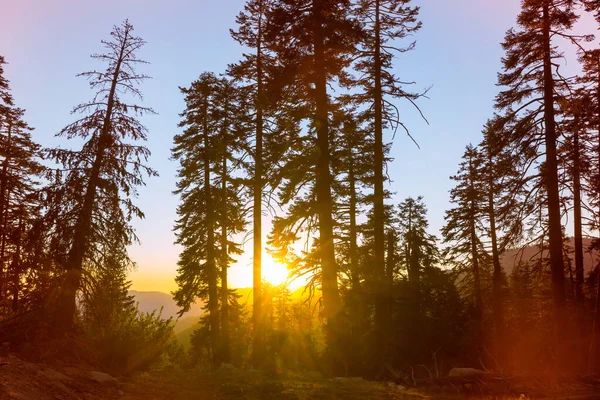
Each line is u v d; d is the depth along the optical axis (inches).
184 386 506.0
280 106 815.1
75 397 388.2
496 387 555.5
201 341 1189.7
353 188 1014.4
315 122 741.3
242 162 1012.5
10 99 1183.6
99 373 489.4
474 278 1417.3
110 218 660.1
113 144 677.3
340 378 596.1
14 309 562.3
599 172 807.1
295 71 751.1
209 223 1130.0
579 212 1017.5
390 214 1182.9
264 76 987.3
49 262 590.2
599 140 884.0
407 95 795.4
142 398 430.9
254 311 900.6
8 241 700.7
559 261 745.6
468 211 1389.0
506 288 1358.3
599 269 788.6
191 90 1156.5
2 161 1196.5
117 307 658.2
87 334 594.6
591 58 760.3
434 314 1199.6
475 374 597.0
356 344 673.0
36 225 614.9
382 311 726.5
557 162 771.4
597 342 719.1
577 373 666.8
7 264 598.9
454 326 1154.0
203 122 1155.9
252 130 985.5
